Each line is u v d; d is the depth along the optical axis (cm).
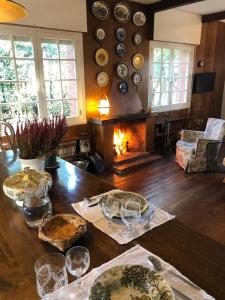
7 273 83
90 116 389
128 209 113
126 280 76
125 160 407
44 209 110
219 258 89
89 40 360
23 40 302
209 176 372
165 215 118
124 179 365
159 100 490
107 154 390
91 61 370
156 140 501
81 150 378
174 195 314
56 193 140
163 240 99
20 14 124
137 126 449
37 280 77
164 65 477
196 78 536
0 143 280
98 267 85
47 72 332
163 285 73
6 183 129
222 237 231
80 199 133
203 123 593
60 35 329
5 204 129
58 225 104
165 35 441
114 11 375
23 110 321
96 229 107
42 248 95
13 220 114
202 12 473
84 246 96
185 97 538
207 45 539
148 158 432
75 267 81
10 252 93
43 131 144
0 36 285
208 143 369
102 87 391
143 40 427
